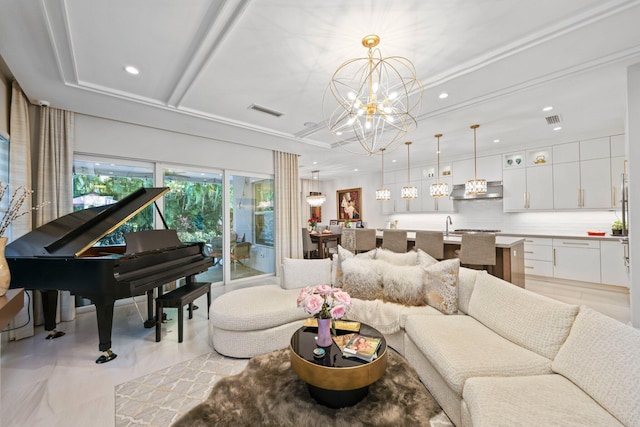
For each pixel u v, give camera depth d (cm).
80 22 188
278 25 193
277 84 279
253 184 532
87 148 354
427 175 686
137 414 172
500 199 586
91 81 269
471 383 140
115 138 374
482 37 209
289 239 574
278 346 244
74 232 257
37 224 313
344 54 229
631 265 239
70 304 325
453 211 636
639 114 235
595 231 478
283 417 164
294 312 253
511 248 340
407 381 198
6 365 228
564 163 479
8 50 215
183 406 179
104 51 223
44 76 254
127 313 350
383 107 247
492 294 212
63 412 174
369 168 777
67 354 246
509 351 167
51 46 211
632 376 113
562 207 482
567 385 134
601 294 409
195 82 270
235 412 169
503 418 114
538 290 432
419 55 232
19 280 233
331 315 181
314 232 675
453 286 243
